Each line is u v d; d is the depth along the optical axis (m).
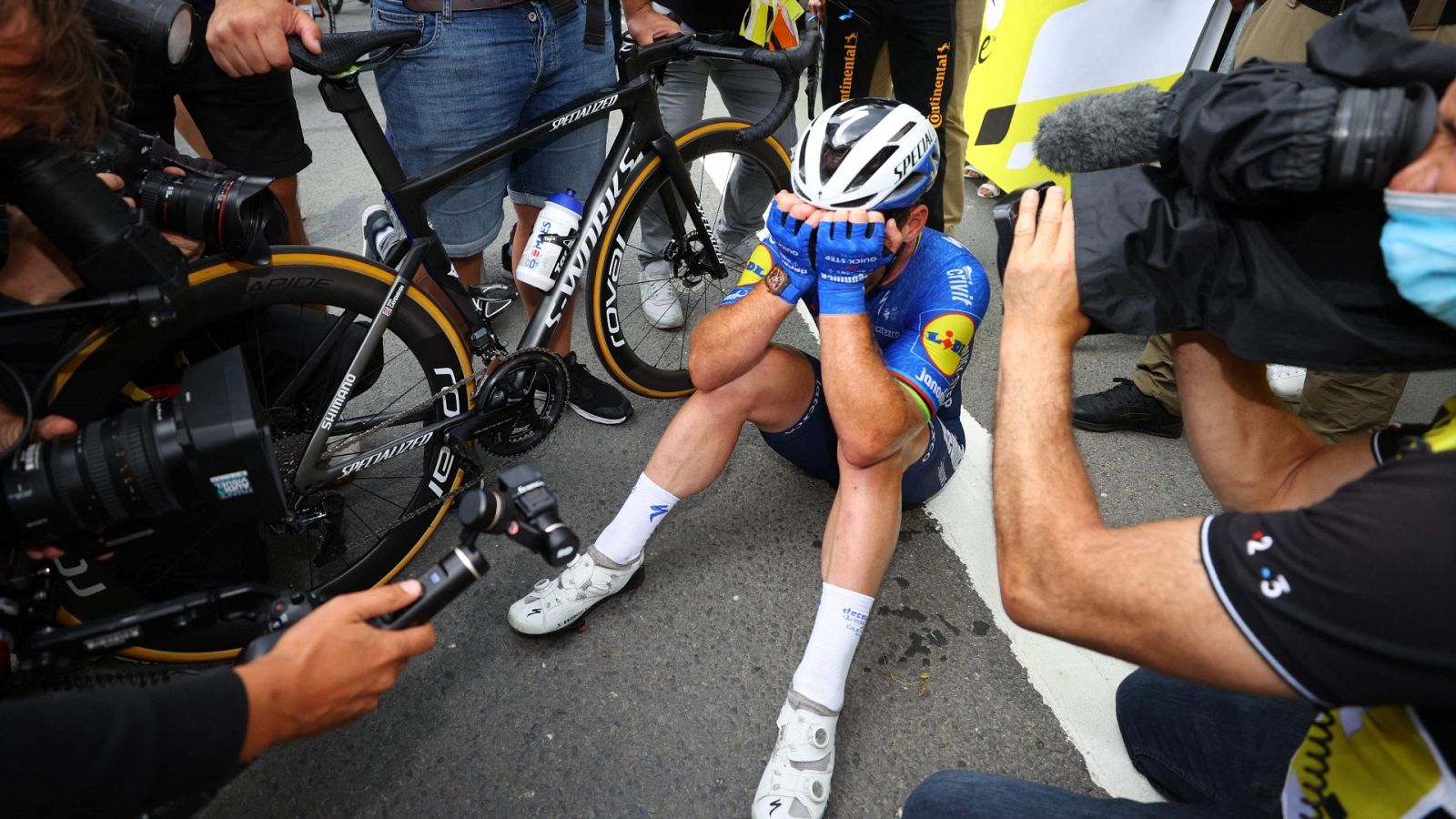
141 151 1.41
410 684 1.79
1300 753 0.89
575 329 2.91
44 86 1.05
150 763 0.77
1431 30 1.82
